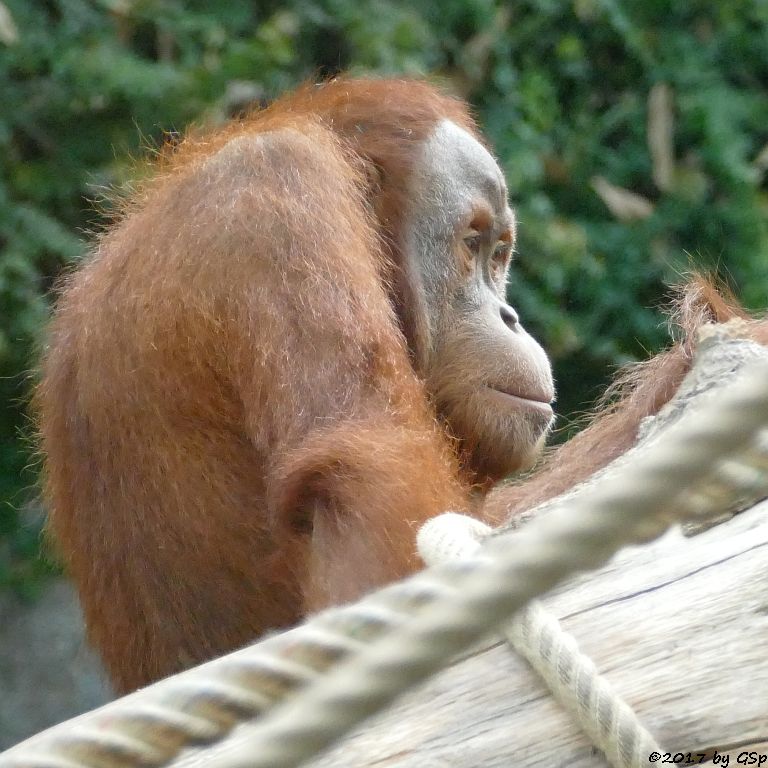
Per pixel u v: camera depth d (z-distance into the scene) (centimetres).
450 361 843
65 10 1697
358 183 801
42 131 1659
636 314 1917
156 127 1659
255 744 259
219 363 687
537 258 1823
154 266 716
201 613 729
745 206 1961
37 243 1553
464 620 258
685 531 414
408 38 1823
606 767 365
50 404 793
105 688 1730
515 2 2072
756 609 377
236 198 705
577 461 886
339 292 670
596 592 406
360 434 629
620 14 2069
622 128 2086
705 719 364
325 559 606
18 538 1683
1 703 1702
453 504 629
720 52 2106
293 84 1742
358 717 256
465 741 381
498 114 1956
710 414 254
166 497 718
